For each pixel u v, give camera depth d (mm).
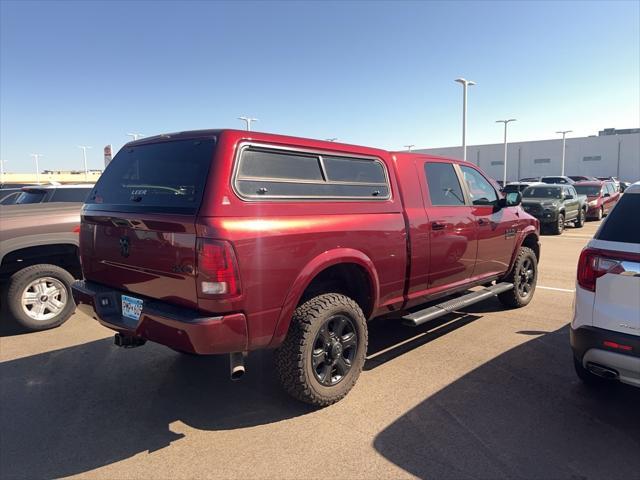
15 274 5516
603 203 21594
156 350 5008
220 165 3102
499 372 4285
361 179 4039
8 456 3080
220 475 2854
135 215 3385
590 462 2922
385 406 3668
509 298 6203
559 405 3656
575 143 71250
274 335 3270
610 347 3145
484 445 3115
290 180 3457
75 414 3643
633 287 3072
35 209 5996
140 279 3414
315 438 3238
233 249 2984
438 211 4680
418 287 4539
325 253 3533
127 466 2963
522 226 6098
